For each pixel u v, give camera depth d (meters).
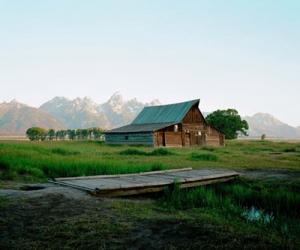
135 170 19.14
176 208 11.19
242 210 11.63
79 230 7.58
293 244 7.52
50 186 13.39
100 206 9.98
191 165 24.25
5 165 18.44
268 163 26.86
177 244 6.95
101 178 15.68
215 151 43.47
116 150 40.72
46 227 7.70
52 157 23.66
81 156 28.20
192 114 60.09
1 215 8.37
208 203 11.93
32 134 112.44
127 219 8.67
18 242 6.79
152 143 53.28
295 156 35.41
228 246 6.95
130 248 6.68
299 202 12.77
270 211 12.25
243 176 19.00
